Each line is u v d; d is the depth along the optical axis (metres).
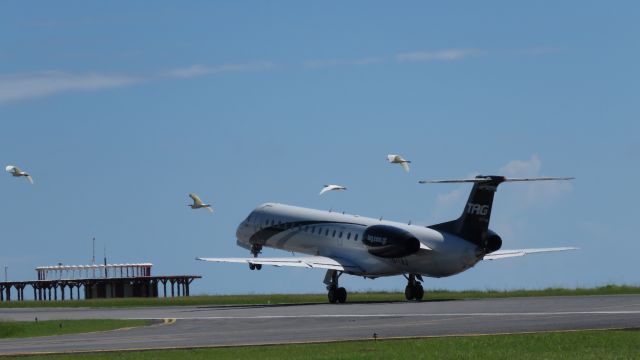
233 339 88.56
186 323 111.94
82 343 88.69
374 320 105.31
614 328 87.44
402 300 158.38
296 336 89.38
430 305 131.00
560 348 74.62
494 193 143.38
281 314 122.50
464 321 99.94
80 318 128.38
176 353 77.38
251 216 180.12
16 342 93.69
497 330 89.50
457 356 71.38
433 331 90.12
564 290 175.50
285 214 174.12
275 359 71.81
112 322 116.56
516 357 70.38
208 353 76.94
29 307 178.88
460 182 142.88
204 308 146.62
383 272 155.25
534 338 80.69
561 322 95.31
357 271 157.00
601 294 164.75
